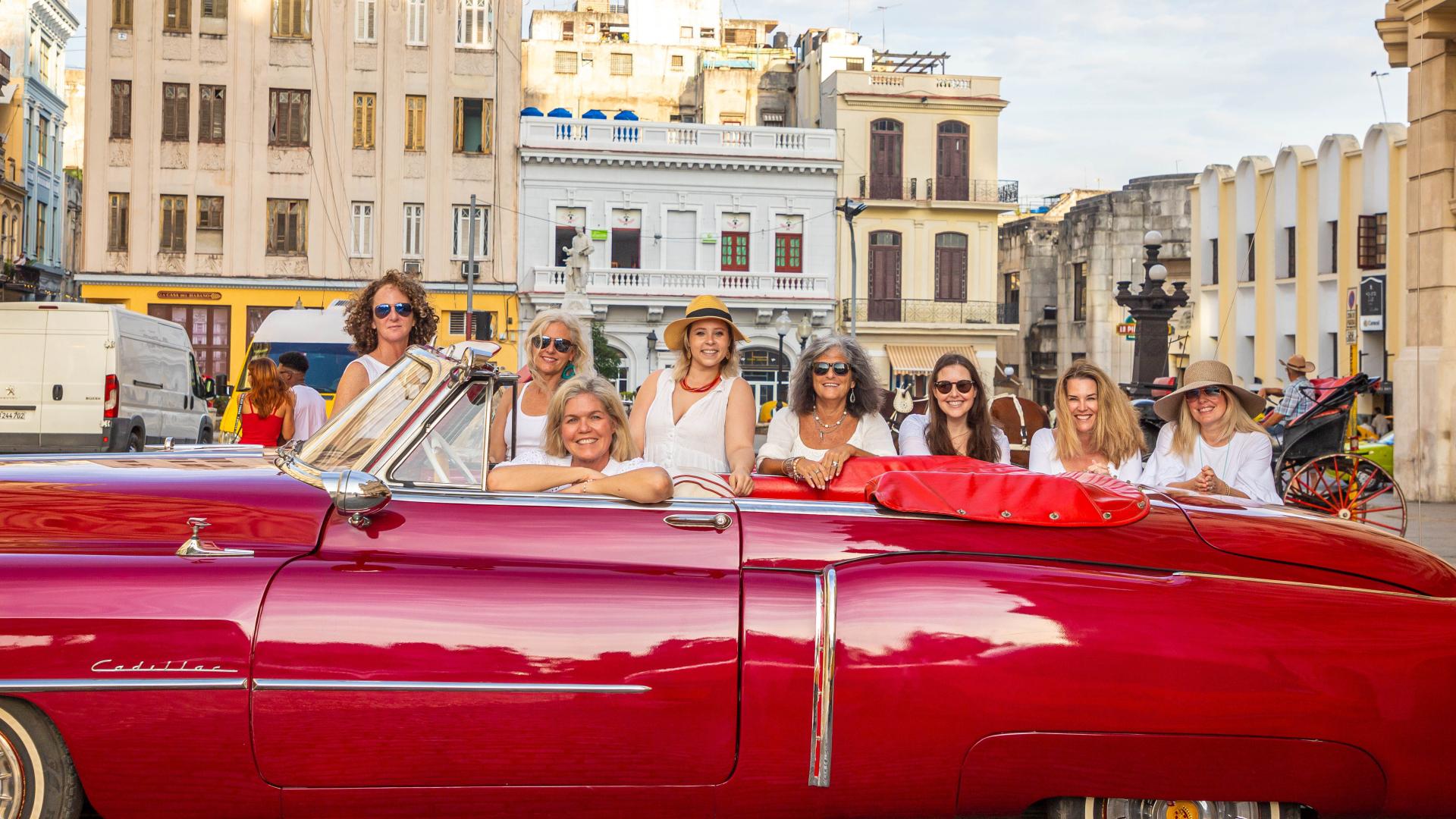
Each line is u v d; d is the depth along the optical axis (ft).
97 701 10.33
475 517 11.50
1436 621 11.15
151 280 116.78
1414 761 10.90
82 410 52.26
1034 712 10.75
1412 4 52.70
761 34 181.27
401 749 10.54
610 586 10.89
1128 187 147.64
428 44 121.08
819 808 10.95
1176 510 12.32
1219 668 10.77
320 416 25.99
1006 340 161.38
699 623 10.80
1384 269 82.07
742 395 17.60
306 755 10.50
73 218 173.06
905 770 10.82
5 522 11.47
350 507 11.13
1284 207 93.71
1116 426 18.24
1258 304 97.09
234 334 119.03
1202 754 10.84
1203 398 18.86
